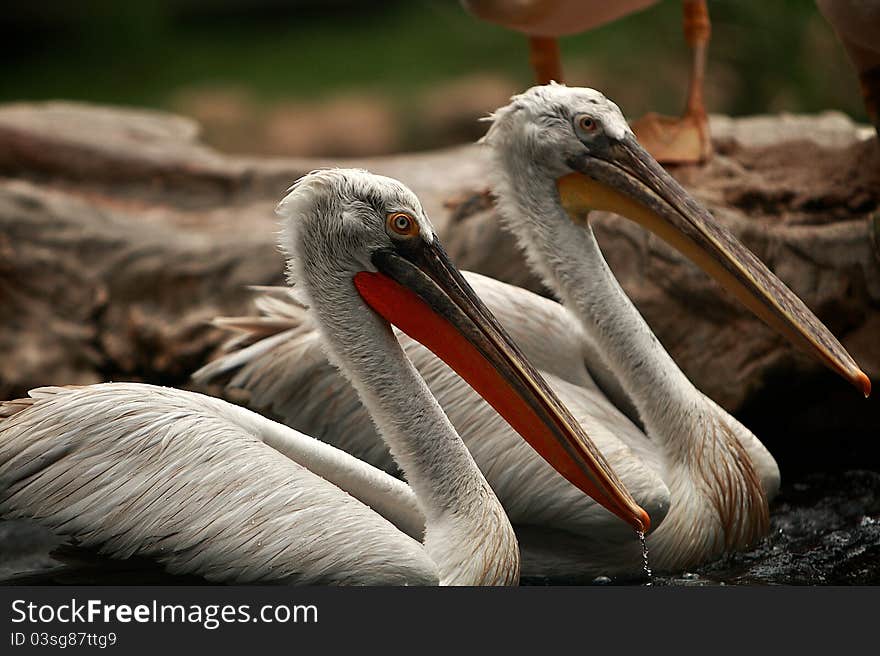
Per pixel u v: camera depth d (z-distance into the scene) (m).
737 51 22.52
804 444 13.16
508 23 13.56
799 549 10.44
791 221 13.42
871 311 13.06
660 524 9.77
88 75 33.62
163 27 36.91
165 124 18.86
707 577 9.89
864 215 13.48
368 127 28.78
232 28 37.41
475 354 8.72
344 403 10.23
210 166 16.64
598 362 10.77
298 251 8.83
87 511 8.08
